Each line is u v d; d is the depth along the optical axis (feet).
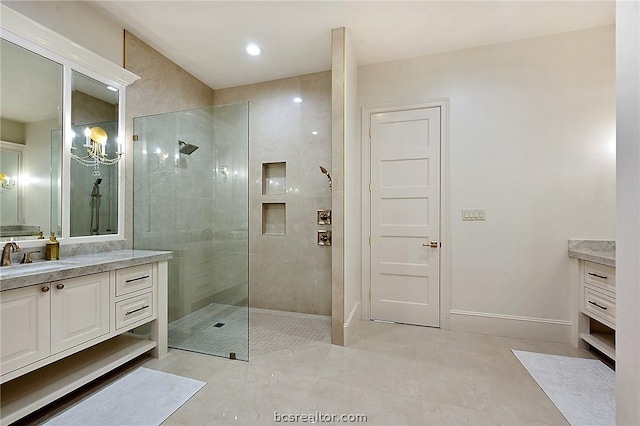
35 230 6.54
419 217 9.78
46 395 5.18
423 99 9.64
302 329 9.52
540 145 8.62
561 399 5.81
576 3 7.23
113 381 6.42
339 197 8.20
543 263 8.62
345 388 6.19
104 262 6.12
